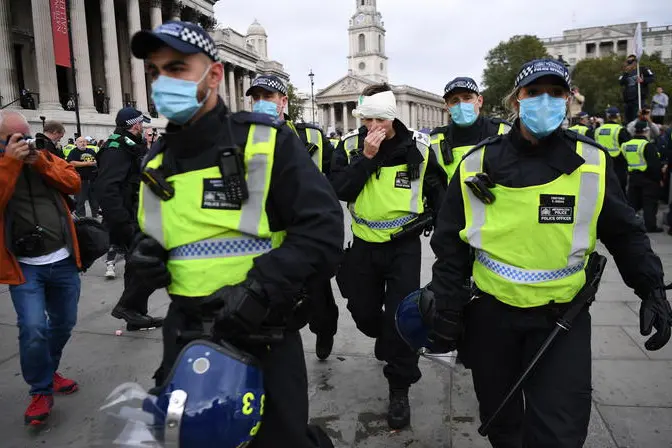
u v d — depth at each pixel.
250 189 1.87
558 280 2.27
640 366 4.21
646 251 2.28
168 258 1.99
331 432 3.38
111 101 33.97
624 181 10.75
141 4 40.94
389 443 3.25
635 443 3.14
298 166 1.89
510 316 2.36
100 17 37.28
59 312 3.75
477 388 2.57
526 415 2.32
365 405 3.73
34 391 3.52
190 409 1.63
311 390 3.97
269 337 1.85
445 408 3.68
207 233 1.87
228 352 1.74
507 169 2.30
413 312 2.86
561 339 2.28
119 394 1.77
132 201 4.70
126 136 4.64
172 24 1.83
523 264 2.29
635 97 14.79
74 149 13.33
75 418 3.60
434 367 4.36
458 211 2.47
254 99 4.67
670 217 9.88
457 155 4.41
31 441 3.33
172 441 1.63
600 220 2.31
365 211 3.70
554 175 2.25
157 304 6.17
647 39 100.19
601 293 6.19
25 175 3.48
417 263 3.65
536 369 2.29
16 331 5.31
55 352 3.86
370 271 3.75
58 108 27.98
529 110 2.19
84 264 3.85
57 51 20.27
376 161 3.61
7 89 27.11
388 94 3.64
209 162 1.88
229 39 55.03
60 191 3.65
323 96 103.81
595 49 102.00
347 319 5.62
